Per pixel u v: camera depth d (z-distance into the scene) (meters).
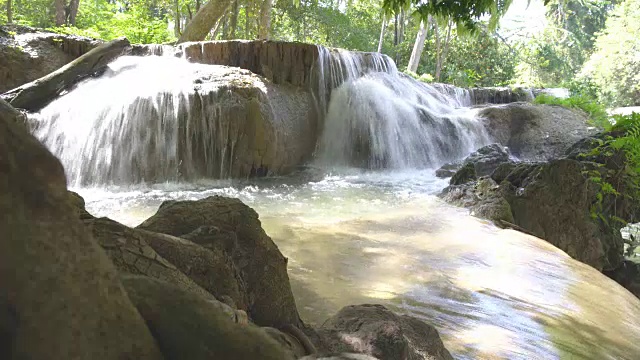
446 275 5.55
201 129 11.77
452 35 36.06
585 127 18.89
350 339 3.15
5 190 1.12
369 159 15.37
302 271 5.37
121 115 11.37
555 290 5.48
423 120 16.62
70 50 14.41
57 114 11.05
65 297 1.16
